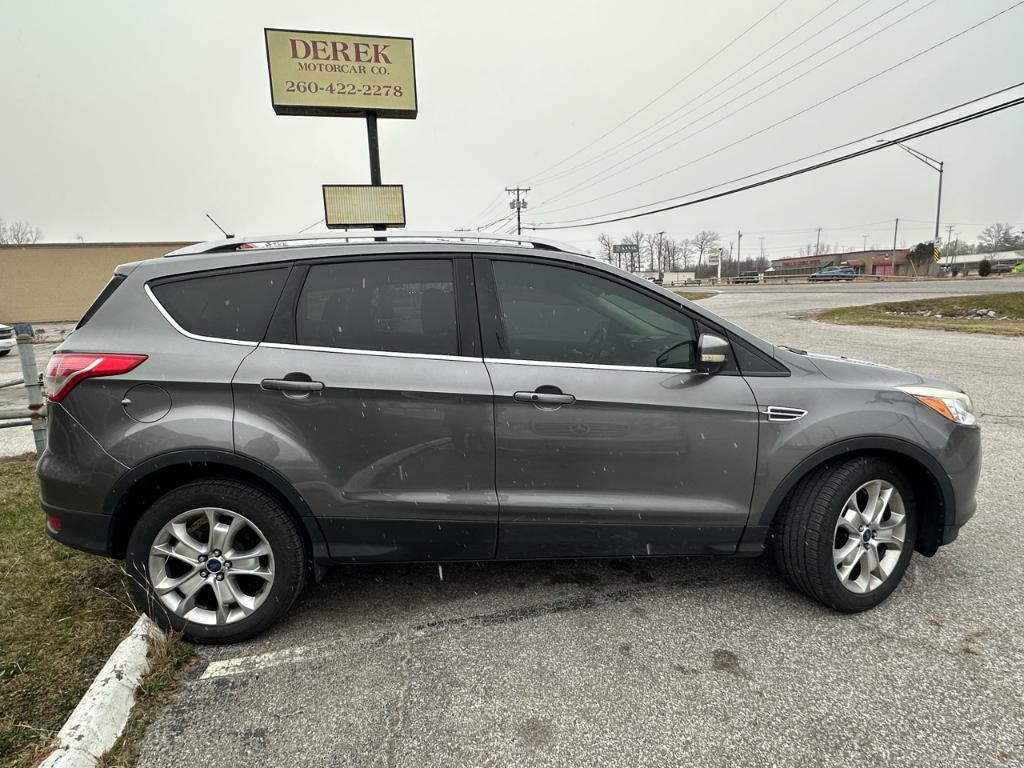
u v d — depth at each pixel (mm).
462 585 3062
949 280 39688
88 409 2439
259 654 2514
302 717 2139
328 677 2357
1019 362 9242
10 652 2441
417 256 2656
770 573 3137
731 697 2203
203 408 2445
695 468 2643
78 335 2518
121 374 2426
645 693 2234
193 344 2496
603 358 2643
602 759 1931
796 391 2684
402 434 2521
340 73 14008
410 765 1922
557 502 2607
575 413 2561
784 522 2756
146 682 2285
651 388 2600
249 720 2123
